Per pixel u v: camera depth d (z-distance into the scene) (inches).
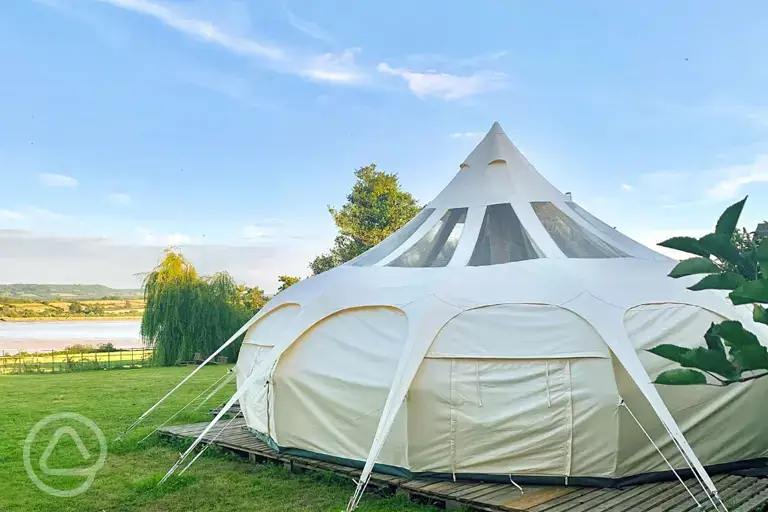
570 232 329.1
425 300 283.4
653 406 231.9
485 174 354.0
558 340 260.5
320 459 297.1
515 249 314.2
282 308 353.4
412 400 265.0
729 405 269.9
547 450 254.5
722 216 90.8
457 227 335.9
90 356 1323.8
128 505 260.1
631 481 257.1
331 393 289.7
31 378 859.4
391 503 252.4
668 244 94.5
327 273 360.8
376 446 236.4
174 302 1167.0
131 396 631.8
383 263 333.7
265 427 324.8
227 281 1238.3
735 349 93.0
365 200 1664.6
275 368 306.8
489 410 258.2
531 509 225.5
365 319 295.0
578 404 252.7
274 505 255.0
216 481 289.0
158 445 366.6
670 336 266.7
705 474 215.5
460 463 261.6
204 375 908.6
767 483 256.7
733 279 89.4
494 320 270.1
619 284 281.4
